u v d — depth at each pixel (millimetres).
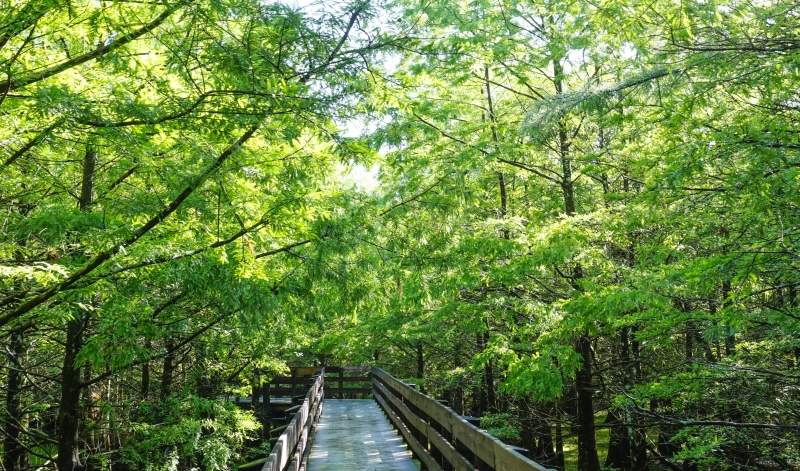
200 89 4777
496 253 9242
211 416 10914
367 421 13406
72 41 5270
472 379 16391
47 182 6422
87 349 5574
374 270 7895
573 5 9117
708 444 7355
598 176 11828
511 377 8062
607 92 6781
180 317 7582
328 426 12469
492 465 4031
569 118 10367
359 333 19094
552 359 8289
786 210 5805
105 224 5883
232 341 10609
